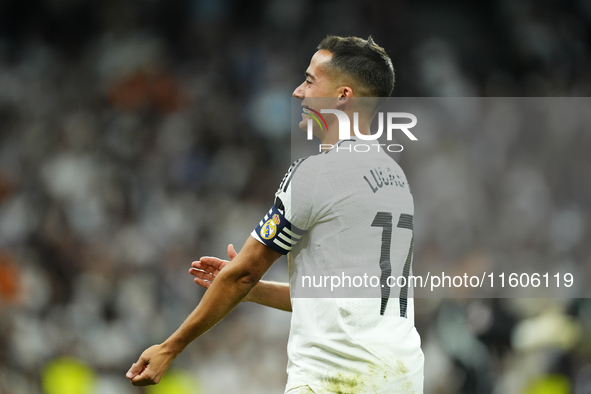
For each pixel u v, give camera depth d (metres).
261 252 7.95
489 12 43.72
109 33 41.84
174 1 42.66
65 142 34.62
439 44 41.88
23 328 23.39
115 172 33.31
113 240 29.48
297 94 8.95
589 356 20.91
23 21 42.44
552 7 44.81
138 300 26.53
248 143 36.78
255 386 23.91
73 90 38.28
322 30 41.28
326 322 7.72
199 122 37.00
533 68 42.47
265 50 40.66
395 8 42.62
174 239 30.34
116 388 23.75
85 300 26.30
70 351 24.23
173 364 23.69
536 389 20.19
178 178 34.03
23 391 22.28
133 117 36.78
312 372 7.68
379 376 7.62
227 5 42.56
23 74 39.25
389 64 8.84
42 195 31.64
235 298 8.00
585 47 44.25
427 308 22.48
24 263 27.25
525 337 21.03
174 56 40.47
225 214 32.31
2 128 35.75
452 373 20.72
